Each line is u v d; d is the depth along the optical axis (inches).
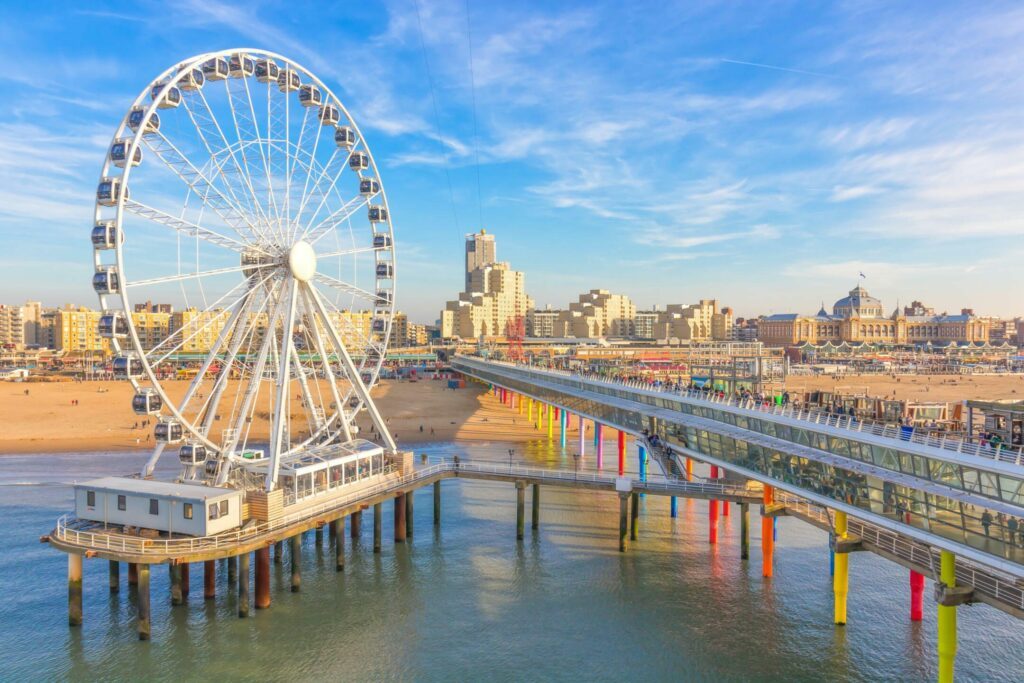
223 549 1774.1
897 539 1723.7
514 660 1670.8
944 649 1414.9
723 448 2236.7
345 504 2150.6
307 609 1930.4
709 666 1638.8
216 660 1657.2
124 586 2065.7
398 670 1625.2
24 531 2556.6
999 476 1285.7
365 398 2470.5
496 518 2760.8
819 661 1654.8
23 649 1694.1
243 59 2180.1
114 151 1856.5
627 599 1995.6
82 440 4453.7
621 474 2746.1
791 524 2701.8
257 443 4338.1
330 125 2485.2
